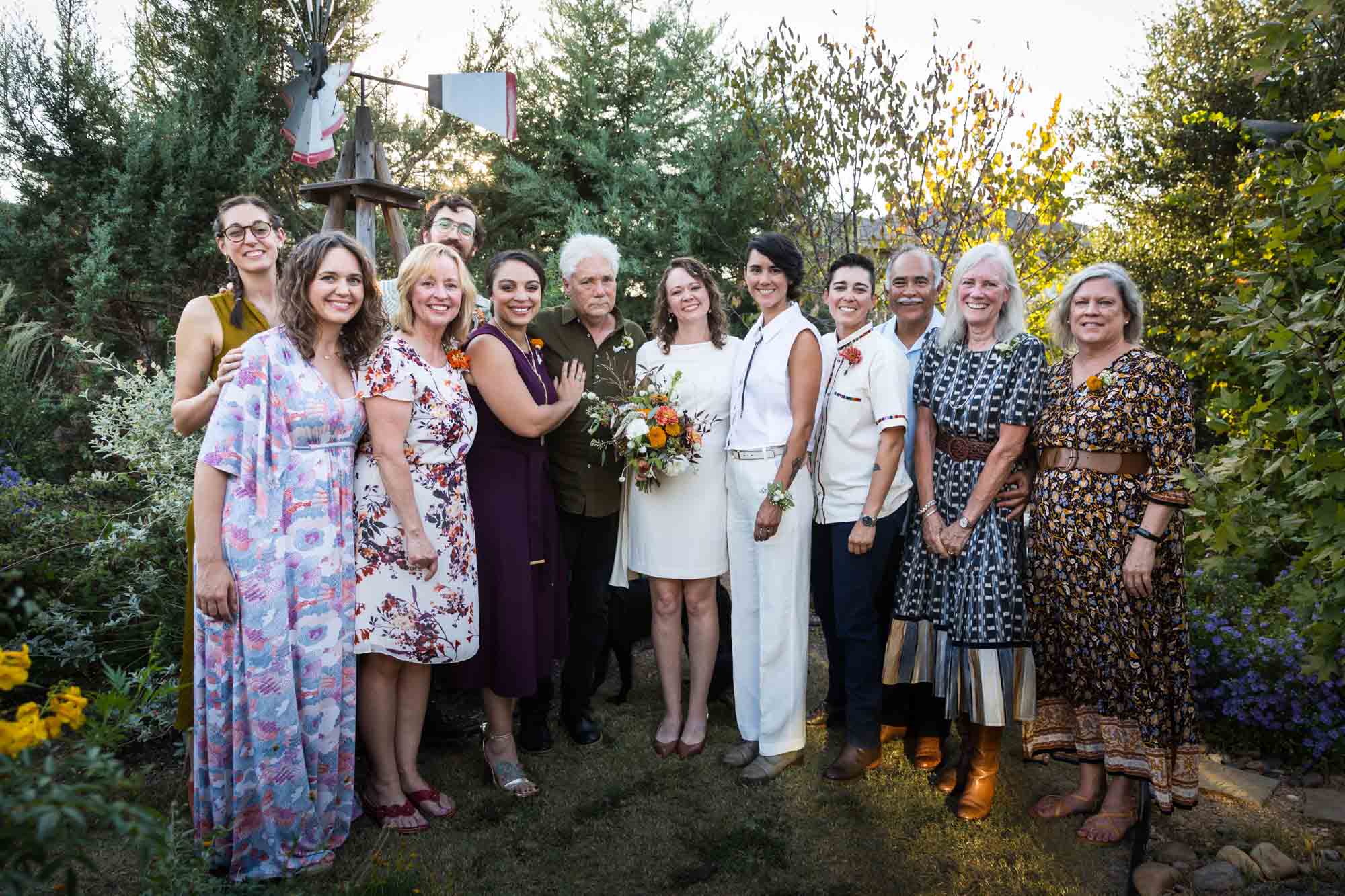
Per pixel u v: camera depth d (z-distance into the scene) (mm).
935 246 6254
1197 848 2574
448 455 2605
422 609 2539
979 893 2359
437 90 4543
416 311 2607
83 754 1385
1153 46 11148
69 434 6730
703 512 3092
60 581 3584
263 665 2225
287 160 8820
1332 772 3043
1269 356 2953
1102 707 2551
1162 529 2447
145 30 8828
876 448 2953
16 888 1225
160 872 1856
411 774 2732
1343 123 2797
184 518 3678
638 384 3088
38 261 7852
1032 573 2676
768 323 3047
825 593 3301
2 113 7781
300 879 2293
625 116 8844
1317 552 2840
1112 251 10688
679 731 3209
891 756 3137
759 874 2451
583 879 2432
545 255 9141
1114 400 2488
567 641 3107
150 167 7977
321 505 2348
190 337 2604
